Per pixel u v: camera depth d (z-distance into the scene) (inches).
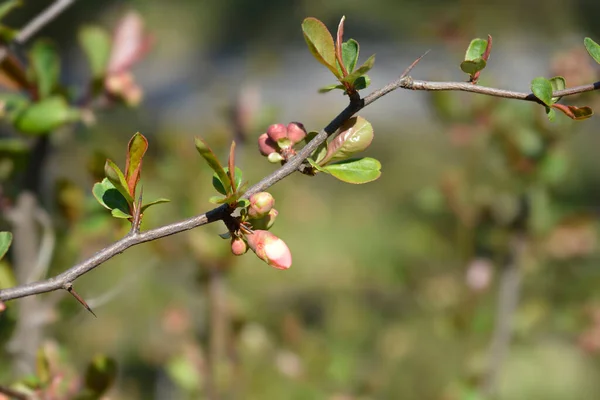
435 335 55.4
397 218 91.4
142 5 79.0
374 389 44.9
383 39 178.1
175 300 47.0
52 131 34.0
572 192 56.7
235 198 25.5
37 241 35.8
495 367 43.6
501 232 43.7
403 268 49.9
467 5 49.3
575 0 80.0
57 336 47.4
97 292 53.7
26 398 30.2
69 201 34.8
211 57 181.9
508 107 43.1
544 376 58.2
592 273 47.3
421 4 128.3
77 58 128.4
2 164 33.5
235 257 38.6
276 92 154.2
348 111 26.1
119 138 72.6
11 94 33.8
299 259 74.4
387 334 55.5
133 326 53.1
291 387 42.9
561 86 26.6
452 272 47.7
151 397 53.9
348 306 60.7
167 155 40.9
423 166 109.0
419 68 108.0
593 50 26.5
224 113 40.8
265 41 165.9
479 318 45.4
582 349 46.7
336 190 111.0
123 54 34.2
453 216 46.2
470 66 26.2
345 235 86.0
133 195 25.8
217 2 177.3
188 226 25.9
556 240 43.5
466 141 44.9
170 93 165.0
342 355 47.5
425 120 150.2
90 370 30.8
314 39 26.0
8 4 32.2
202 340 40.3
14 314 33.1
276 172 26.1
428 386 52.0
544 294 48.4
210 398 39.5
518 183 42.9
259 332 42.3
